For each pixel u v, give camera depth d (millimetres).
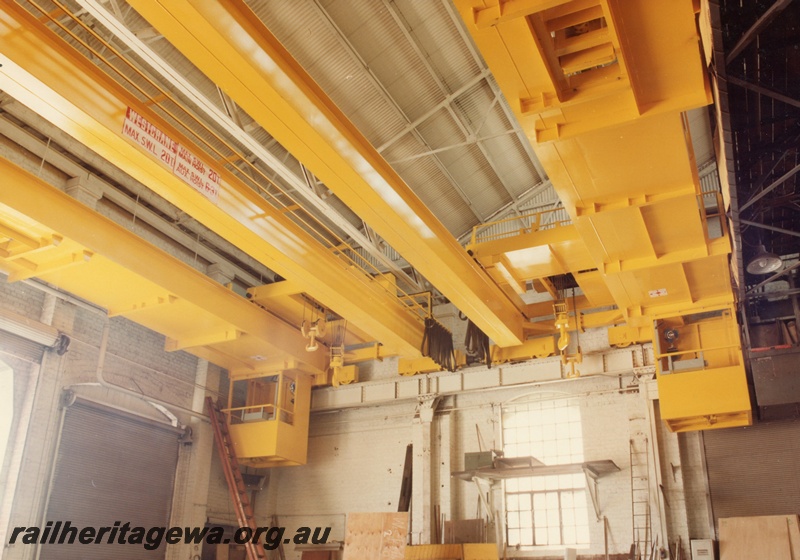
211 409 23141
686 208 13656
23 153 17781
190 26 10422
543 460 21781
